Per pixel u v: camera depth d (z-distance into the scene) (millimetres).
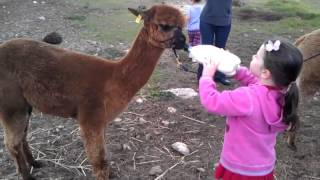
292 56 1304
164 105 2848
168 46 1825
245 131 1380
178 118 2684
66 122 2609
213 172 2148
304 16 5633
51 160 2189
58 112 1896
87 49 4000
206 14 3117
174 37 1809
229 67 1413
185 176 2104
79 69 1843
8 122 1873
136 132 2484
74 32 4617
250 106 1335
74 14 5402
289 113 1333
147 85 3197
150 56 1851
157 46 1831
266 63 1329
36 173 2080
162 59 3840
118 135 2443
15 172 2100
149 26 1811
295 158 2309
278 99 1346
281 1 6457
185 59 3885
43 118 2656
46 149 2293
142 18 1820
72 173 2104
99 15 5410
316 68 2357
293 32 4895
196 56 1456
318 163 2266
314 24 5234
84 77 1831
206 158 2266
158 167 2146
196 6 3855
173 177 2094
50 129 2504
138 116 2678
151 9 1813
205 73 1402
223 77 3281
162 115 2709
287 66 1301
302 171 2193
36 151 2270
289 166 2230
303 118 2781
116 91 1846
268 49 1328
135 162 2211
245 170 1410
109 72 1851
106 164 1891
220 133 2529
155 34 1806
